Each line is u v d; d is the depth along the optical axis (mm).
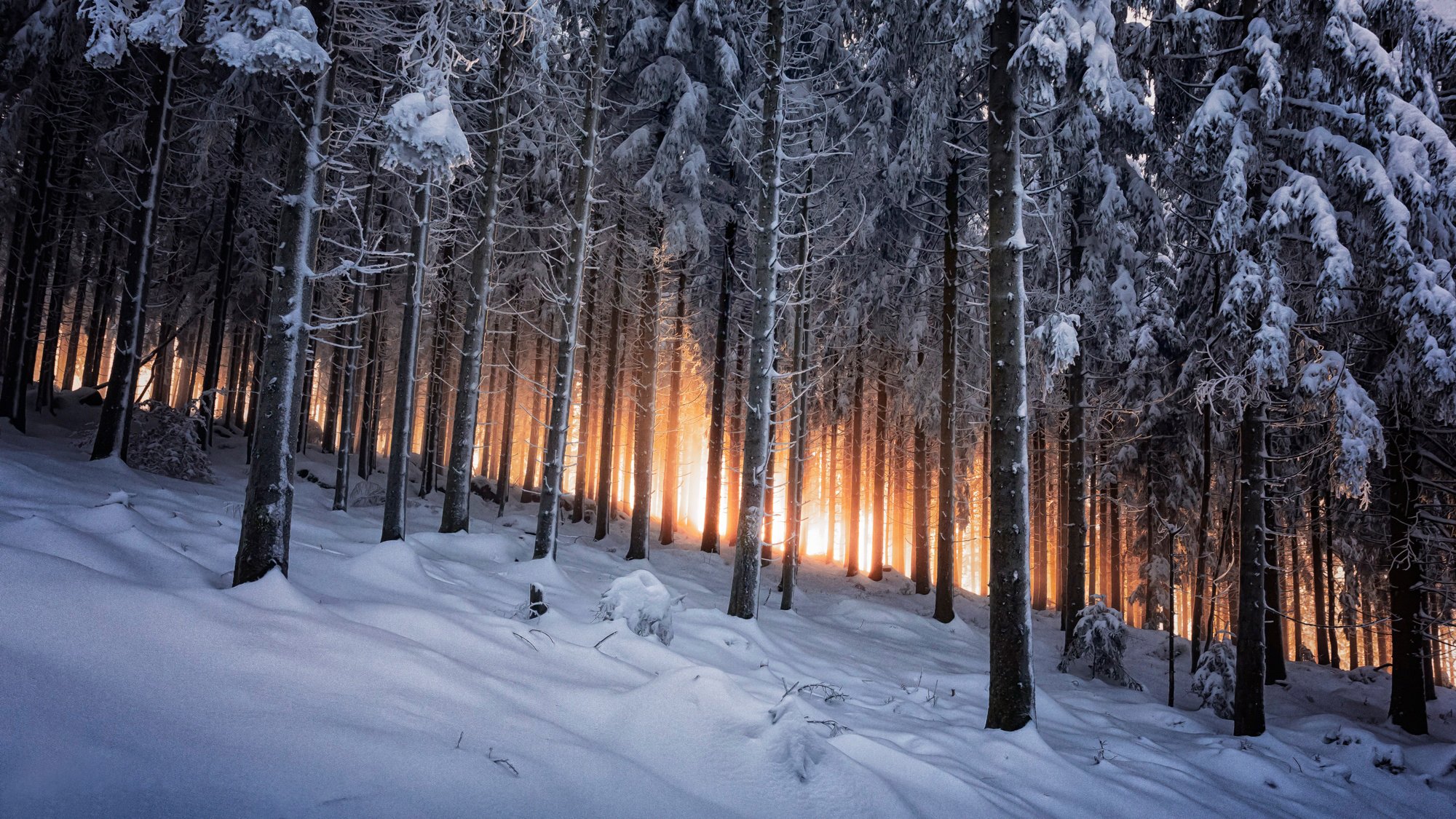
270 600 5027
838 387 22453
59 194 19172
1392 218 10039
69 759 2727
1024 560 7582
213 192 19016
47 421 18922
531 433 32938
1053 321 8172
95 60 5312
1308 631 29906
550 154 17609
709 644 8906
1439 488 13008
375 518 14453
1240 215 9906
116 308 24031
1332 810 7586
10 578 3875
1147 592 23656
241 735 3266
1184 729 10422
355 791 3094
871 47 16312
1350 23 10188
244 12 5273
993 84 8406
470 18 8578
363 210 14984
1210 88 11719
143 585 4664
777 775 4621
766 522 21062
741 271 19922
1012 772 6410
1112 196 14180
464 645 5574
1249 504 10344
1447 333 10117
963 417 20469
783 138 12719
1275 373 9492
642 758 4465
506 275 19375
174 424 13586
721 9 17234
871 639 13727
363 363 21578
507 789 3484
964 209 17547
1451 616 15195
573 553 15508
